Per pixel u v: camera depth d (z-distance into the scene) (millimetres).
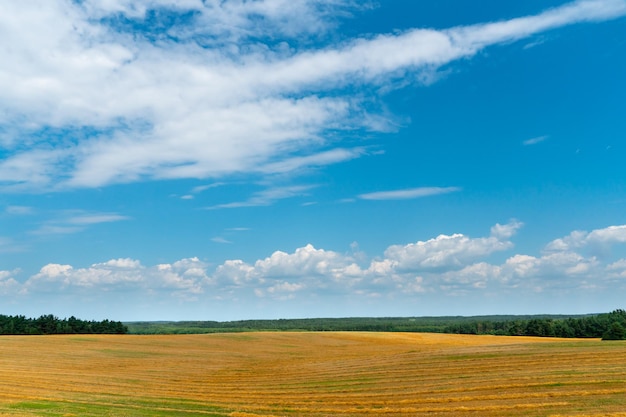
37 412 28938
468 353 55656
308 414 30406
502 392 32656
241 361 67250
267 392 39312
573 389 31531
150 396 37000
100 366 57875
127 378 47531
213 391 40312
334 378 45312
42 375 47625
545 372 38250
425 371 45250
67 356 67562
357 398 34844
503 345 63094
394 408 30625
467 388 34781
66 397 35125
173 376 50094
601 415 25203
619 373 35219
